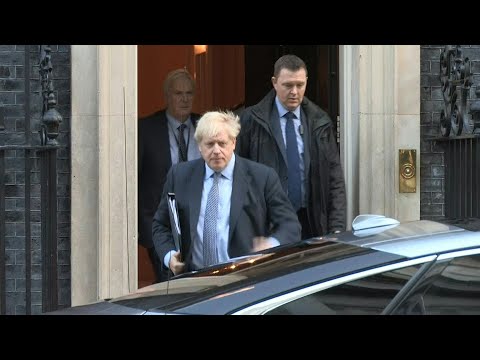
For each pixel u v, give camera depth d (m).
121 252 11.91
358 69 12.28
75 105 11.88
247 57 14.26
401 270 5.90
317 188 10.62
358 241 6.52
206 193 8.98
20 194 12.11
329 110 12.84
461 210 11.61
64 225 12.08
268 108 10.66
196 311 5.93
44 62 11.40
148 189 12.16
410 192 12.28
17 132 12.16
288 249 7.01
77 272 11.93
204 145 8.86
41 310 12.08
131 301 6.50
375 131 12.23
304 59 13.35
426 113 12.51
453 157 11.95
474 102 11.88
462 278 5.87
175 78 12.11
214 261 8.88
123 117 11.92
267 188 9.01
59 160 12.05
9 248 12.12
